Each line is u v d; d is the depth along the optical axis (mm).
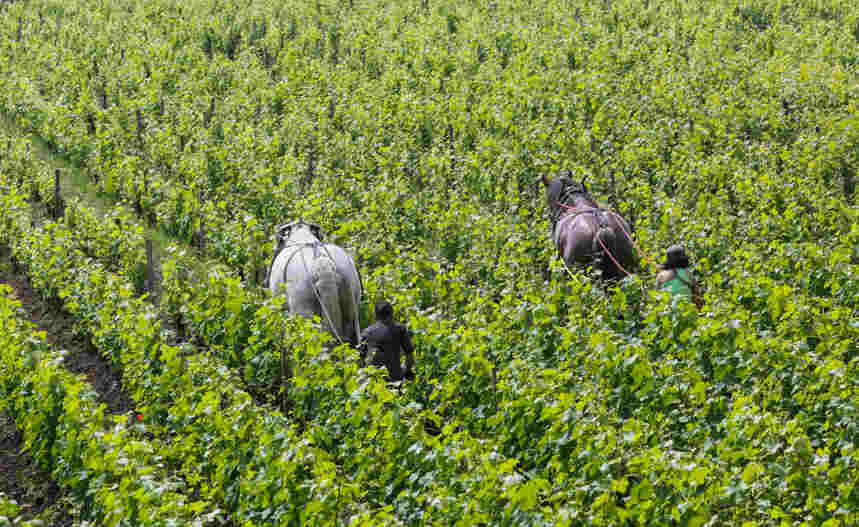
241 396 25141
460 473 21719
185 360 28328
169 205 46906
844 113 55375
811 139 48688
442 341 28953
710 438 23578
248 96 69500
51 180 49656
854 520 19125
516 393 25750
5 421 30891
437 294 35625
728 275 35469
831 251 35406
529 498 19531
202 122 61969
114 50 87625
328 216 44375
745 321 28406
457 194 46656
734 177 44312
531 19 93562
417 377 29125
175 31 91625
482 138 55188
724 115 54969
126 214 43094
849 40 78938
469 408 27328
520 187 50156
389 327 28391
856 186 46594
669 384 25188
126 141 59656
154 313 30391
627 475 20500
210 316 32750
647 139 51875
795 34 80125
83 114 64500
